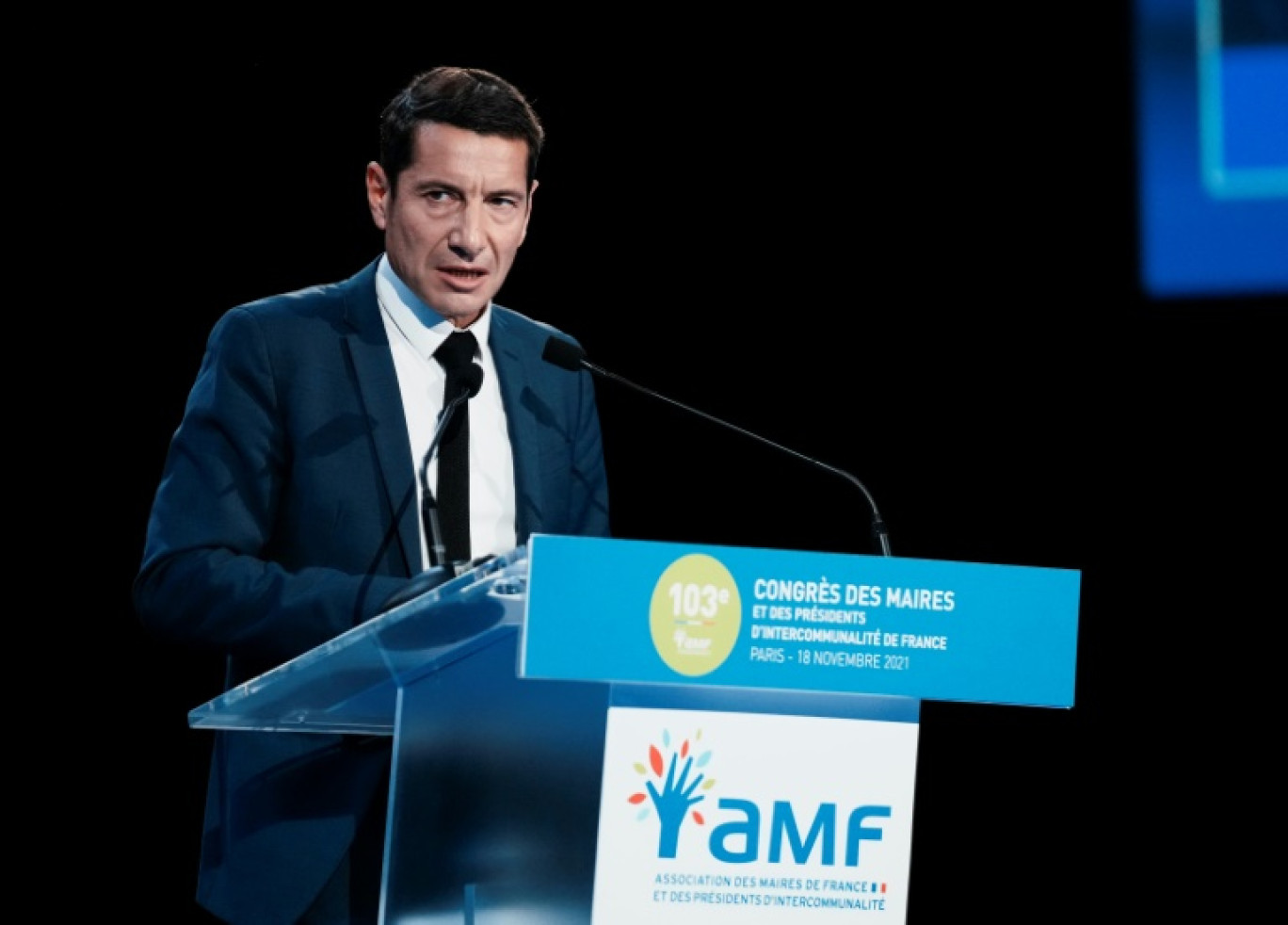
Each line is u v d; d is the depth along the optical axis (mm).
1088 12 13961
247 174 12328
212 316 12305
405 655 5449
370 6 12547
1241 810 14625
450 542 7254
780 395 14062
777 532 14023
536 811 5469
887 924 5684
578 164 13703
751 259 13977
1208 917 14648
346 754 6652
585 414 8055
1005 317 14156
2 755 12398
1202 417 14141
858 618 5570
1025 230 14070
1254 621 14367
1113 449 14250
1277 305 13945
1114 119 14000
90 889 12484
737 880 5527
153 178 12219
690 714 5508
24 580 12312
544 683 5523
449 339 7469
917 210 14055
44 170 12094
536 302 13750
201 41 12266
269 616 6461
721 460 13977
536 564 5188
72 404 12250
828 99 13945
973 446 14203
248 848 6594
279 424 7203
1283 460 14125
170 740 12633
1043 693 5758
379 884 6562
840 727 5680
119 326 12258
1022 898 15023
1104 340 14141
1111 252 14062
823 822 5637
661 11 13680
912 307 14133
